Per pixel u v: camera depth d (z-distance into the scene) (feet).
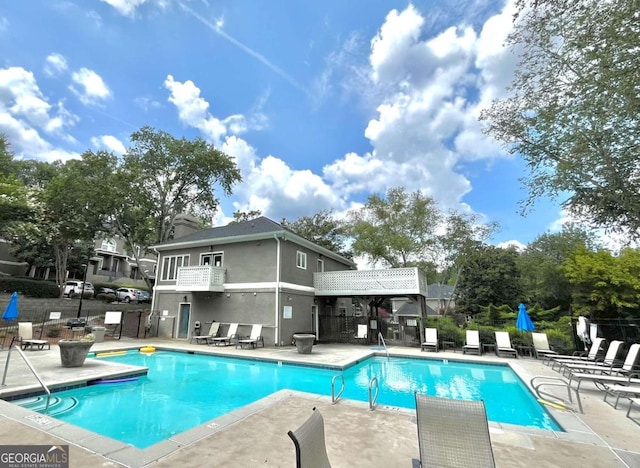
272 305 51.24
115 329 59.06
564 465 11.32
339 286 59.41
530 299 95.91
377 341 57.52
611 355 29.84
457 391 27.35
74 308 69.87
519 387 28.60
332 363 33.91
